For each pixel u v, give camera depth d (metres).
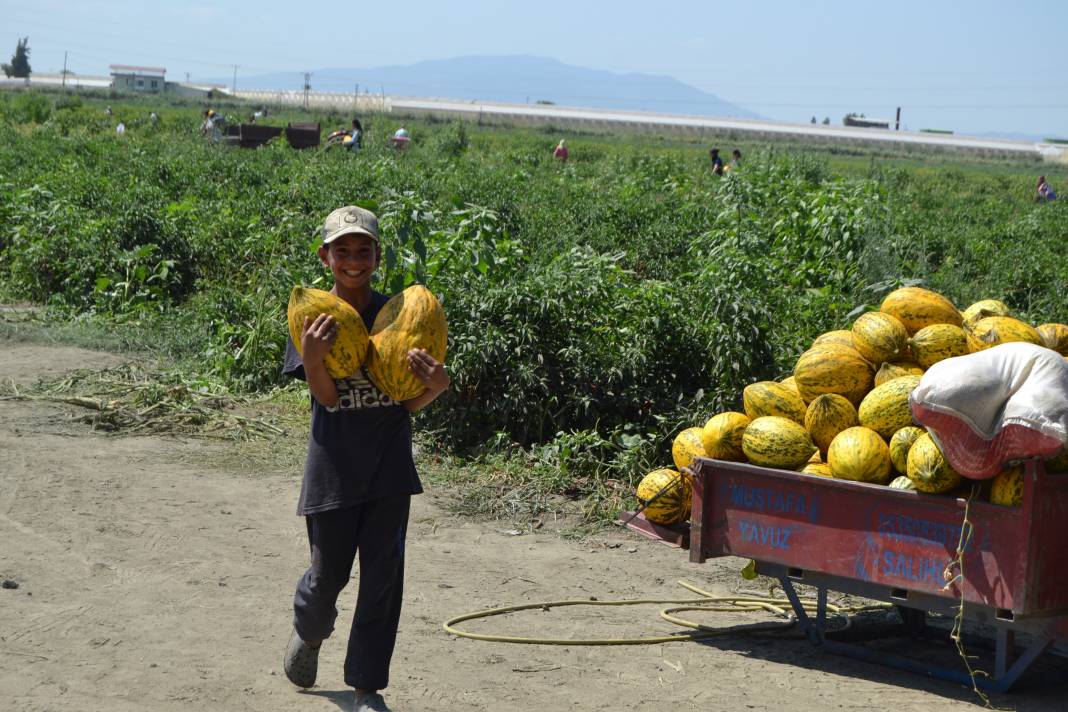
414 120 88.19
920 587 4.83
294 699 4.46
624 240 18.11
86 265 15.00
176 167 23.80
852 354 5.57
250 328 11.45
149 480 7.84
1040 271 17.08
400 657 5.06
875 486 4.92
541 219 18.48
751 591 6.55
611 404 9.12
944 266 16.94
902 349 5.45
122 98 113.19
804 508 5.23
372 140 36.66
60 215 16.36
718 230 13.73
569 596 6.23
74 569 5.96
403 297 4.13
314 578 4.23
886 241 12.91
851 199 13.92
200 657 4.86
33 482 7.52
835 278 12.18
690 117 116.69
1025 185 46.16
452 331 9.28
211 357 11.59
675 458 6.17
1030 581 4.50
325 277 11.25
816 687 4.96
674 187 24.47
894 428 5.13
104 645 4.92
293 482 8.09
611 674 5.02
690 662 5.26
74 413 9.53
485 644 5.34
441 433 9.14
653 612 6.06
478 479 8.41
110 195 18.50
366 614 4.13
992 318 5.36
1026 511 4.47
